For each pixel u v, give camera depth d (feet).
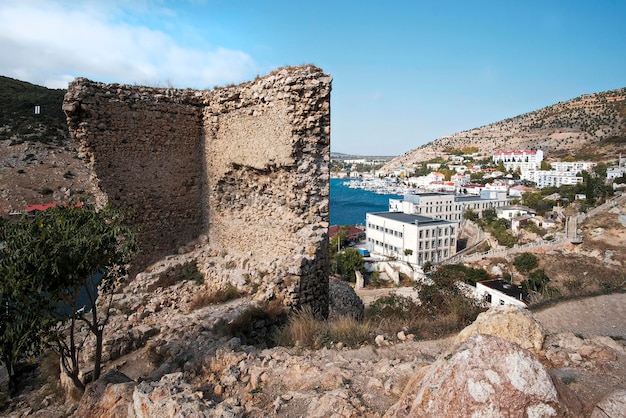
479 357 10.14
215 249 39.70
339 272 151.64
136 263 36.70
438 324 24.76
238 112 35.42
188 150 40.09
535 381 9.62
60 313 18.33
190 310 30.66
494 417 9.13
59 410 21.25
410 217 212.23
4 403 23.04
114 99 34.76
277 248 32.45
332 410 13.30
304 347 21.42
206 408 13.53
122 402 16.62
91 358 23.84
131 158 36.09
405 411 11.01
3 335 15.53
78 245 16.37
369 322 25.20
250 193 35.91
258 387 16.16
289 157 29.99
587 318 29.07
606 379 15.20
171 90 38.83
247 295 31.30
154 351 23.13
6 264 15.23
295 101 29.30
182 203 40.06
